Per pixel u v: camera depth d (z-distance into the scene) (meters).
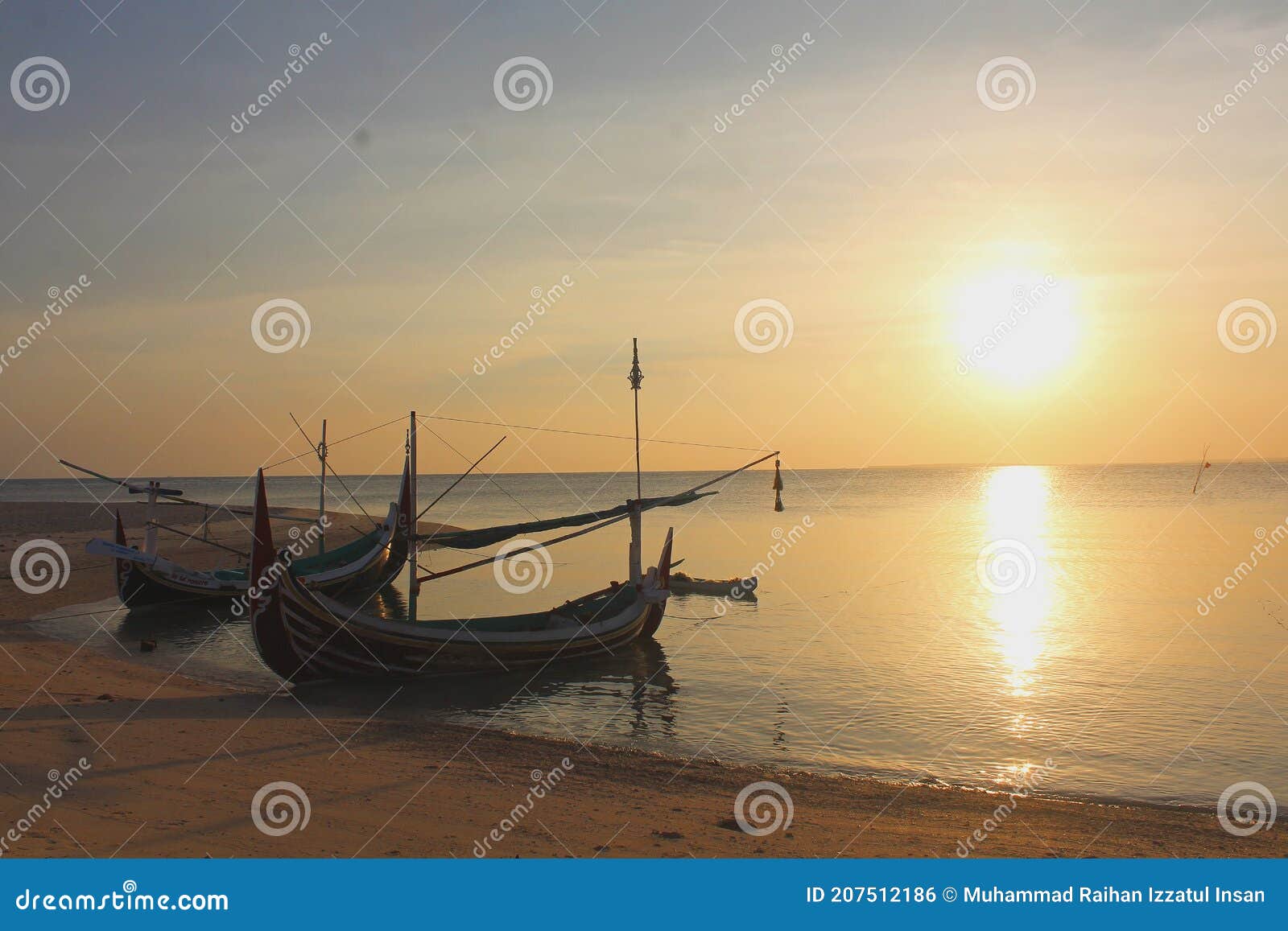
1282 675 25.98
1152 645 30.59
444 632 25.91
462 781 15.62
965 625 34.75
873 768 18.03
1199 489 170.75
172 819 12.30
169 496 38.41
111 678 23.72
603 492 194.75
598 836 12.82
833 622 35.78
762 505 141.75
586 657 28.72
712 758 18.48
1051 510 116.81
